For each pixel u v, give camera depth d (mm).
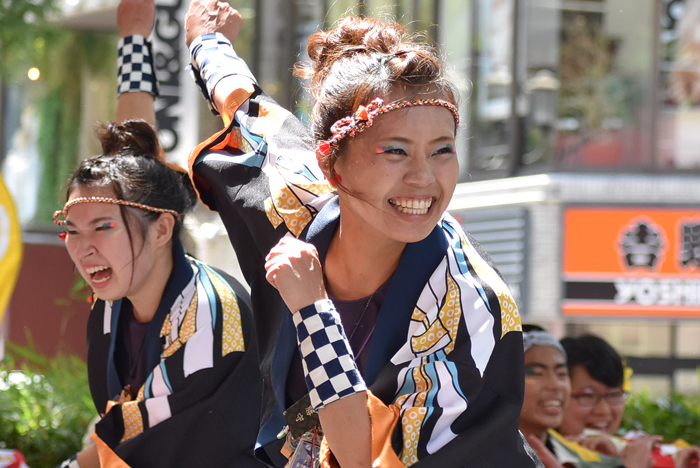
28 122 24688
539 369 7793
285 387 4645
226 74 6020
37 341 15898
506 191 22047
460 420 4223
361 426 4066
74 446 9391
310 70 4641
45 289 16172
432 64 4156
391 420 4121
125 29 7047
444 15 24172
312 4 25266
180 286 6199
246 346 6141
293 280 4188
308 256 4266
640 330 21578
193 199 6512
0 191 10188
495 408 4293
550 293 21141
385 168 4094
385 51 4293
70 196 6074
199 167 5738
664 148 22594
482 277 4402
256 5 27000
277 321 5031
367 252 4414
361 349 4477
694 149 22594
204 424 5977
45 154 24844
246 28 27172
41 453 9297
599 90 22656
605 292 21219
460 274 4359
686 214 21328
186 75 18188
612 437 8336
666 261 21328
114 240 5973
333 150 4258
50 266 16234
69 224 6059
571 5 22641
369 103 4109
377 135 4094
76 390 10438
